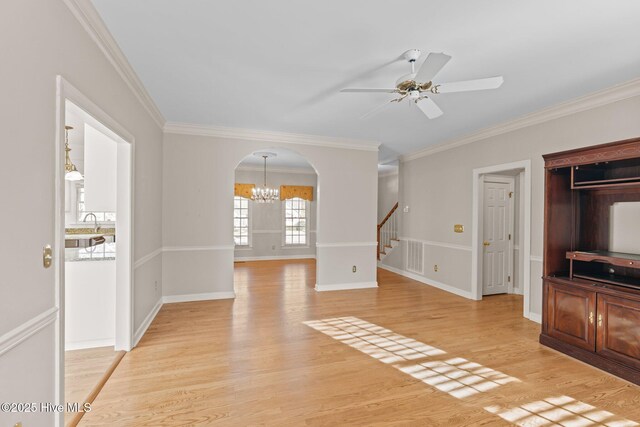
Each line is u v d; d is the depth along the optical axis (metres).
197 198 4.76
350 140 5.53
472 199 5.04
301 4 1.98
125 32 2.28
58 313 1.63
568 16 2.07
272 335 3.46
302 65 2.79
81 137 5.52
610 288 2.75
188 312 4.22
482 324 3.86
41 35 1.50
